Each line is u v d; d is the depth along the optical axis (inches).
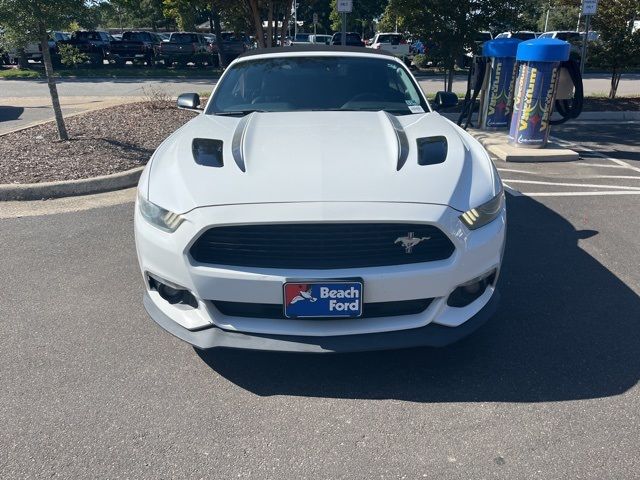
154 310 117.7
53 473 90.7
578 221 209.8
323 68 174.9
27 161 269.0
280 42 539.2
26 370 118.5
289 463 93.1
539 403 107.7
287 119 145.2
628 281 159.5
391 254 105.3
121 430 100.8
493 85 390.0
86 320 138.9
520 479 89.3
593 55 508.4
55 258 175.0
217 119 152.9
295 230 103.6
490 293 117.3
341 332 106.7
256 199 105.6
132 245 185.2
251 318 109.8
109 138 320.2
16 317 140.2
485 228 111.8
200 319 110.7
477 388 112.7
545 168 297.9
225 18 548.7
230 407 107.4
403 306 109.2
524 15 481.1
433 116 153.1
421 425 102.2
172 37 1100.5
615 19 491.5
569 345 127.6
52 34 311.3
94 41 1112.2
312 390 112.7
